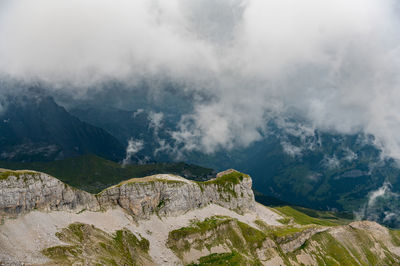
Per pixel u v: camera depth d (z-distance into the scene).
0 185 181.00
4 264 142.75
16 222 179.38
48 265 154.50
